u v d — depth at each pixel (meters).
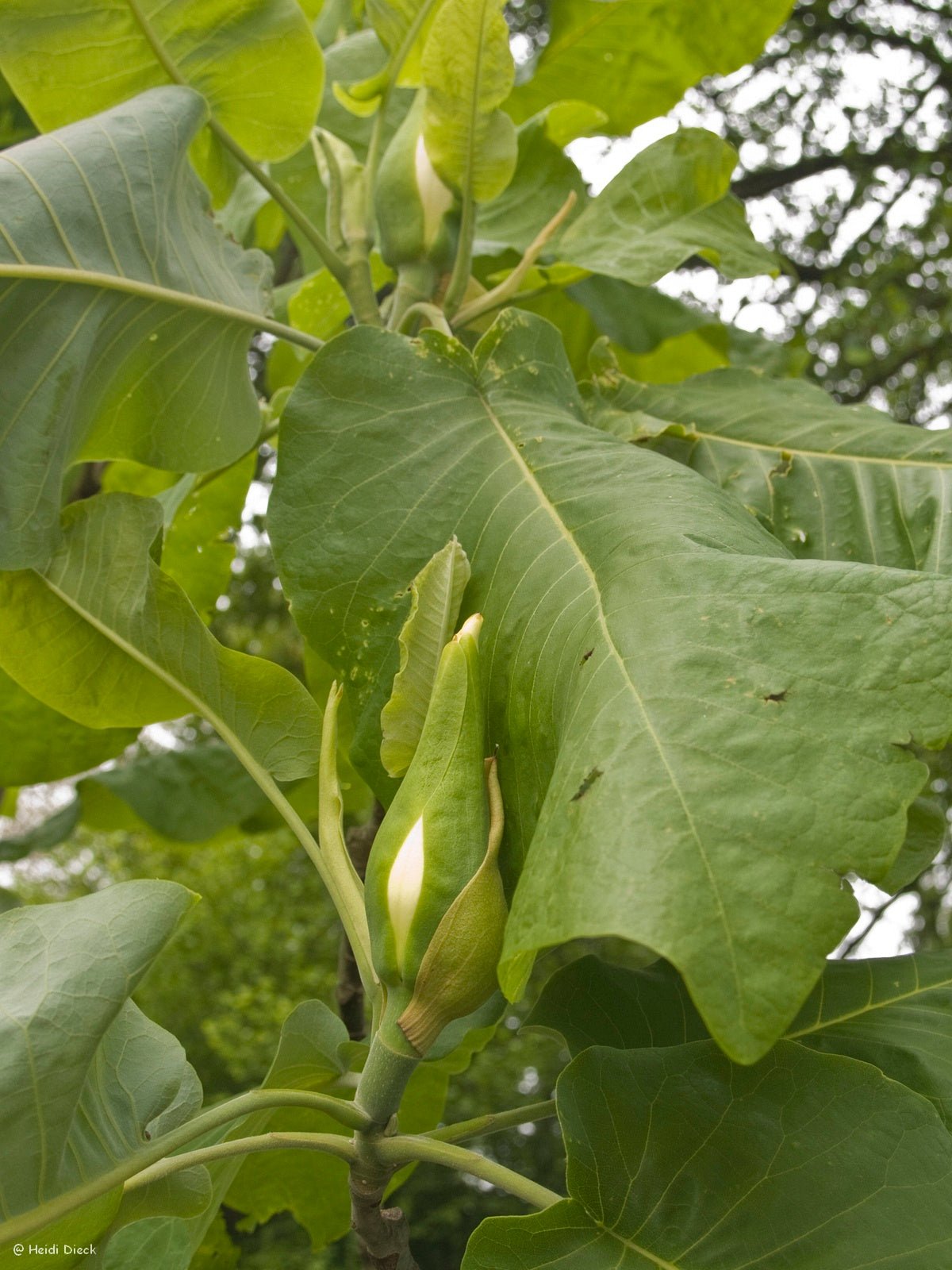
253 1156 0.76
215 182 0.80
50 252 0.54
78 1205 0.44
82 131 0.59
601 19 0.86
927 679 0.36
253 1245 2.69
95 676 0.61
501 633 0.47
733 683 0.37
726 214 0.79
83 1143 0.45
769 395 0.69
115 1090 0.50
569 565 0.46
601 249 0.78
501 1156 3.27
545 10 2.03
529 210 0.84
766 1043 0.31
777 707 0.36
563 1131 0.44
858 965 0.58
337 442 0.54
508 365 0.57
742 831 0.34
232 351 0.64
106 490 0.99
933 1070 0.53
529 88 0.91
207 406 0.64
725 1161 0.44
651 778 0.36
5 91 1.15
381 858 0.43
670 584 0.42
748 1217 0.43
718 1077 0.46
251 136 0.72
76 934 0.45
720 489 0.50
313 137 0.73
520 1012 2.59
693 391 0.70
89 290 0.56
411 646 0.47
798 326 2.17
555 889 0.35
